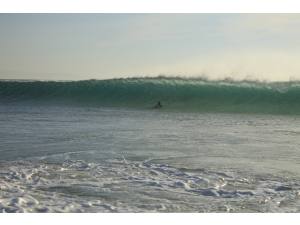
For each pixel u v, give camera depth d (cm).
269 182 586
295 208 479
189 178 603
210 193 531
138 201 498
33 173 623
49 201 493
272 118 1551
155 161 718
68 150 812
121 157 748
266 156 773
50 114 1617
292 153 803
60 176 609
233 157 761
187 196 519
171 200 503
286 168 673
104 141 928
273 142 939
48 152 789
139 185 564
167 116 1599
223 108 1933
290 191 542
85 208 472
